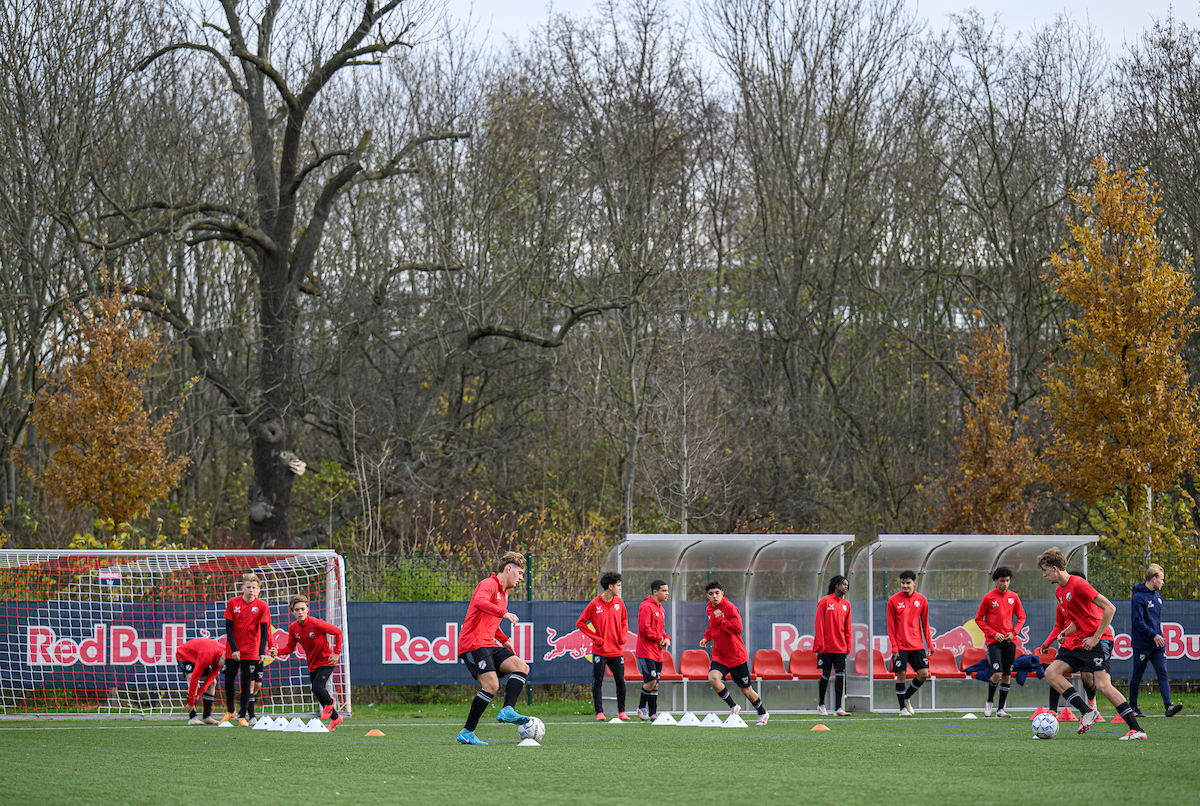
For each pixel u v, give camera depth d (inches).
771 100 5275.6
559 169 5064.0
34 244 4227.4
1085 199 3604.8
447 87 4776.1
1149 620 2293.3
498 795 1192.8
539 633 2652.6
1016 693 2704.2
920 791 1224.2
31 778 1310.3
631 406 4621.1
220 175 4788.4
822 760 1518.2
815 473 4982.8
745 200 5629.9
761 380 5467.5
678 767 1439.5
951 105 5123.0
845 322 5556.1
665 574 2662.4
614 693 2623.0
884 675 2655.0
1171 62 4456.2
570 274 5191.9
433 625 2625.5
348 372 5255.9
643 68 5004.9
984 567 2770.7
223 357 5398.6
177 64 4515.3
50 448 4763.8
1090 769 1414.9
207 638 2321.6
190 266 5216.5
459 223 4955.7
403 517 4598.9
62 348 3838.6
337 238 5201.8
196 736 1877.5
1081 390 3503.9
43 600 2442.2
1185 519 3636.8
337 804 1128.2
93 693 2445.9
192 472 5098.4
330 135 5054.1
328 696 2001.7
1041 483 4544.8
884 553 2753.4
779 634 2701.8
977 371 4143.7
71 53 3922.2
